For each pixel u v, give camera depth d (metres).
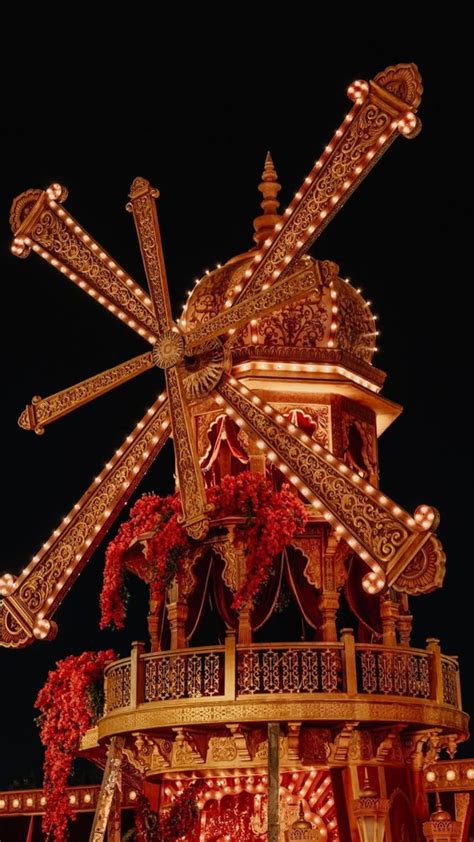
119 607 21.48
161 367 22.20
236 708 18.78
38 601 23.36
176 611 20.47
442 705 19.70
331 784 19.39
